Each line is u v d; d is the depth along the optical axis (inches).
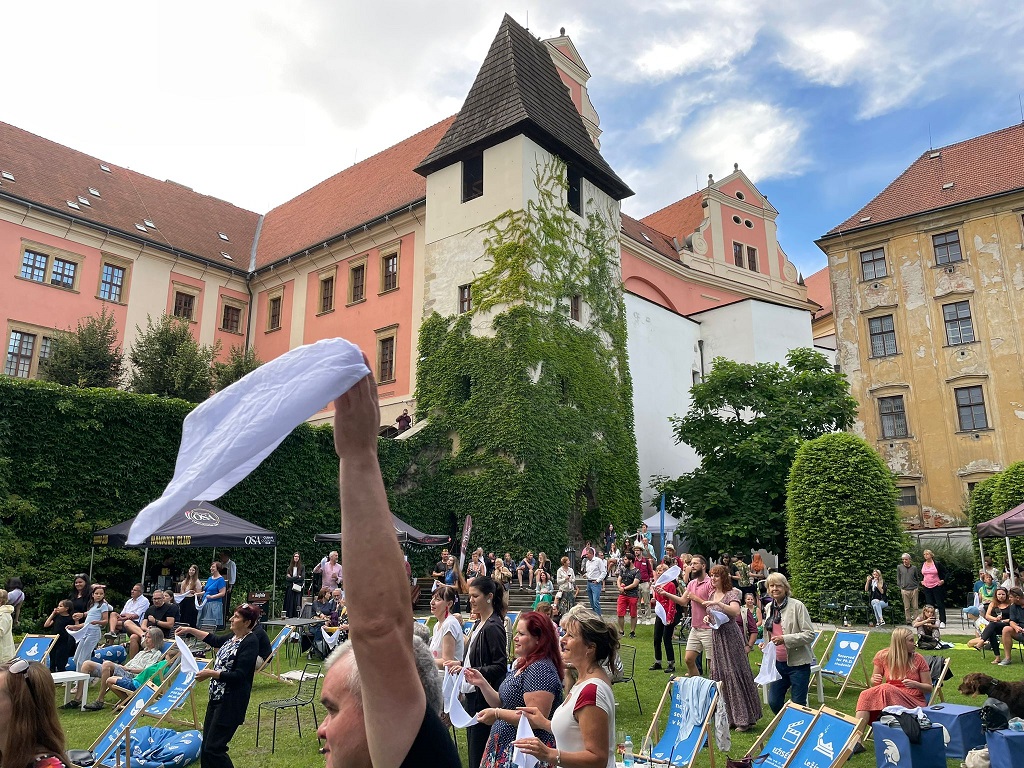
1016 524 665.6
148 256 1406.3
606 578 914.1
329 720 73.6
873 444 1302.9
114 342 1216.2
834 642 410.9
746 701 311.7
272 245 1616.6
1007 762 232.2
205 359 1114.1
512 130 1116.5
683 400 1359.5
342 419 52.5
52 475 747.4
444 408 1097.4
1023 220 1234.0
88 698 423.8
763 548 1037.8
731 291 1658.5
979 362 1230.9
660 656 465.4
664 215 1818.4
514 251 1077.1
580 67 1469.0
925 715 262.2
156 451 824.9
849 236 1387.8
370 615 52.3
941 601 721.0
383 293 1295.5
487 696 190.5
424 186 1344.7
